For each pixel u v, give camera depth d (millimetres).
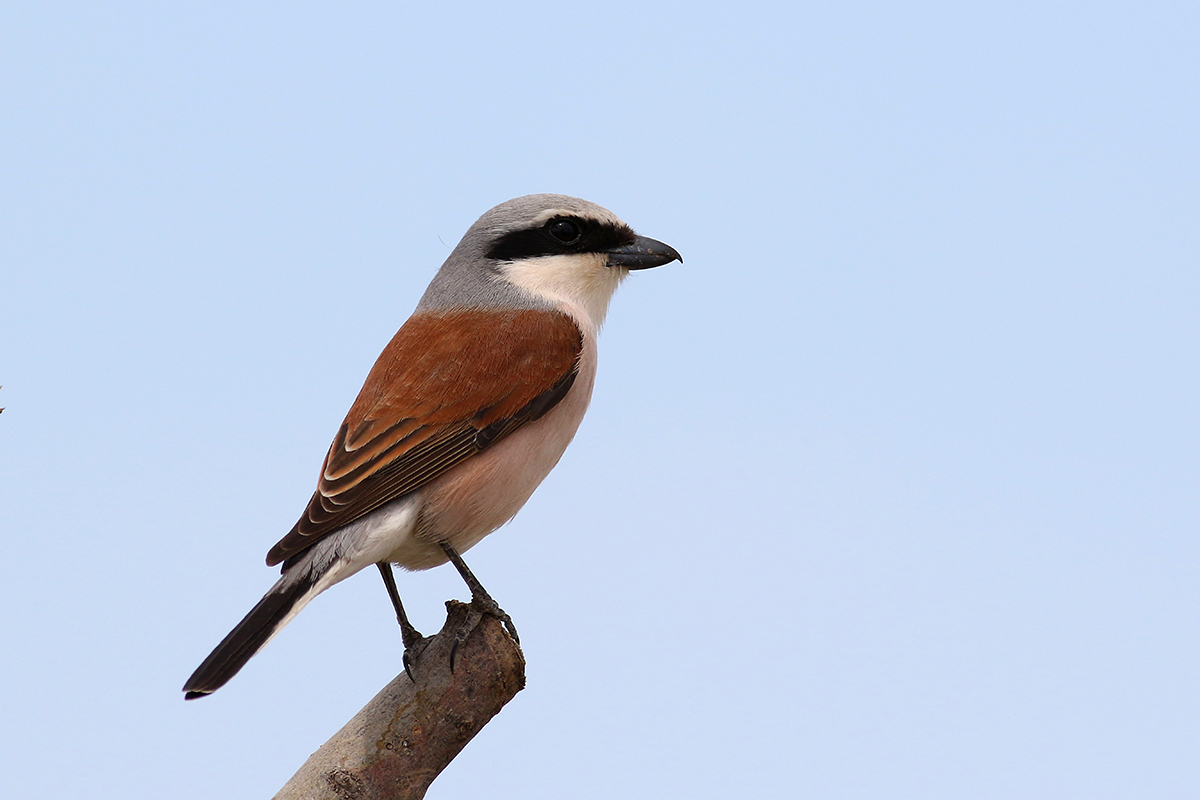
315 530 8977
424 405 9742
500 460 9953
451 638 8250
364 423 9648
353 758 7934
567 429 10656
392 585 9992
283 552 8883
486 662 8195
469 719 8125
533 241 11422
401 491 9438
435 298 11320
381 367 10242
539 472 10445
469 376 9953
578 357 10656
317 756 8039
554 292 11453
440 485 9641
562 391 10438
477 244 11383
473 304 11047
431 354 10125
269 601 8633
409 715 8047
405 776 7949
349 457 9438
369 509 9289
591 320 11539
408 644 9609
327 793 7844
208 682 7984
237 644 8250
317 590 8805
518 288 11258
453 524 9742
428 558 10234
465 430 9797
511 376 10062
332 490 9234
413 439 9594
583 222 11555
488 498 9891
